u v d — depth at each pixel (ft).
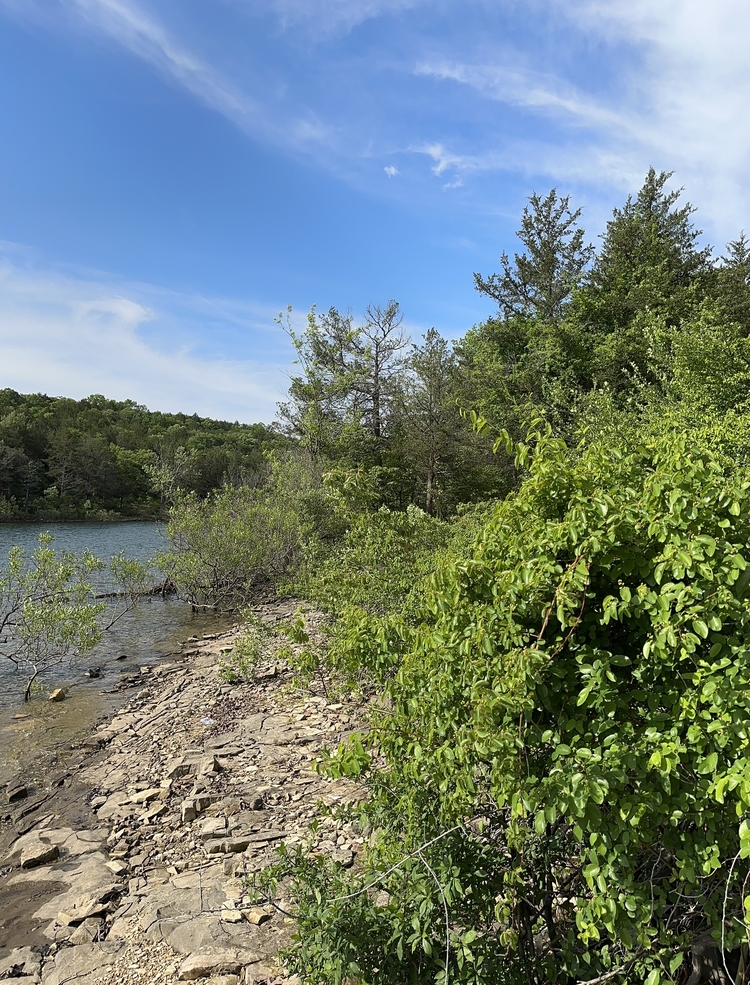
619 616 6.86
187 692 29.45
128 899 14.01
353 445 80.18
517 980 7.83
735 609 6.36
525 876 8.39
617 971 7.09
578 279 85.87
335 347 83.97
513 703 6.63
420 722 8.57
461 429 76.28
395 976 8.17
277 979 10.72
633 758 6.40
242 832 16.17
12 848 16.96
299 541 52.75
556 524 7.43
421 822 8.63
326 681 24.00
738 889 6.78
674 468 7.25
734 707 6.12
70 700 29.89
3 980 11.60
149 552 78.84
